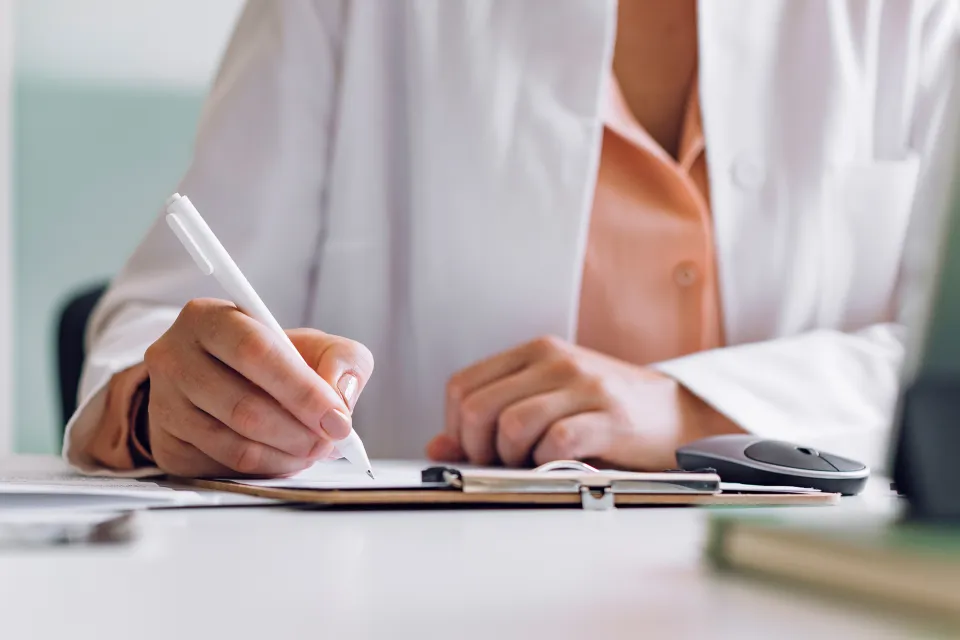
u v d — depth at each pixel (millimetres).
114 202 2676
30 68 2615
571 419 798
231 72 1112
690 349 1104
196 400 622
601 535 390
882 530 251
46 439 2658
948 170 340
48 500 457
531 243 1071
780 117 1122
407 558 328
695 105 1134
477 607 249
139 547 340
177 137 2691
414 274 1123
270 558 325
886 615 223
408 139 1136
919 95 1200
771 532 263
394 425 1166
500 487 479
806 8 1129
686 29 1157
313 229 1127
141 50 2658
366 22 1111
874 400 927
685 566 312
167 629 223
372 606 250
